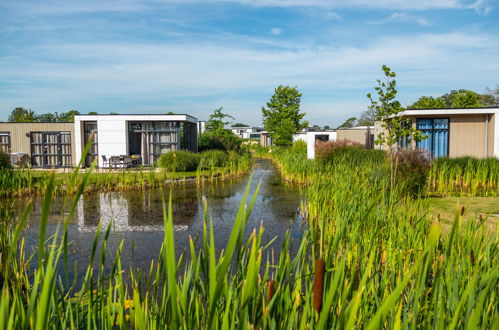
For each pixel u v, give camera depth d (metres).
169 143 23.06
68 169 20.75
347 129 34.47
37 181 13.47
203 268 1.37
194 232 7.59
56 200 11.55
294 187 14.80
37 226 8.00
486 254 2.54
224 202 11.29
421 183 10.12
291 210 9.91
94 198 12.12
